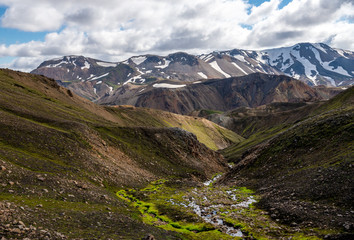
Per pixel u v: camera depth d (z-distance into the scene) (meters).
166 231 39.94
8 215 25.16
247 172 87.44
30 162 49.22
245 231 42.03
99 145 81.31
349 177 48.88
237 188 77.06
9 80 135.50
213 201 61.81
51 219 29.41
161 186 76.50
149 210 53.09
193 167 110.56
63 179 48.75
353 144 62.38
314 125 83.56
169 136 121.75
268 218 47.00
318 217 41.59
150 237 31.62
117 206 48.34
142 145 106.19
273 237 38.56
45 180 43.94
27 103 97.50
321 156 66.75
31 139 61.03
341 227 36.72
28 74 164.12
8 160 45.44
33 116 81.12
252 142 196.62
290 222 43.25
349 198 43.50
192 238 38.69
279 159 80.19
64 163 58.75
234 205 57.78
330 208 43.28
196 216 50.03
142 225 39.84
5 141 55.12
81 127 83.50
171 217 49.84
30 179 41.66
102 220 35.62
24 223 24.95
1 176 37.69
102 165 69.25
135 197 61.66
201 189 78.06
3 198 31.39
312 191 51.34
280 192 58.38
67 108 131.25
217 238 39.38
